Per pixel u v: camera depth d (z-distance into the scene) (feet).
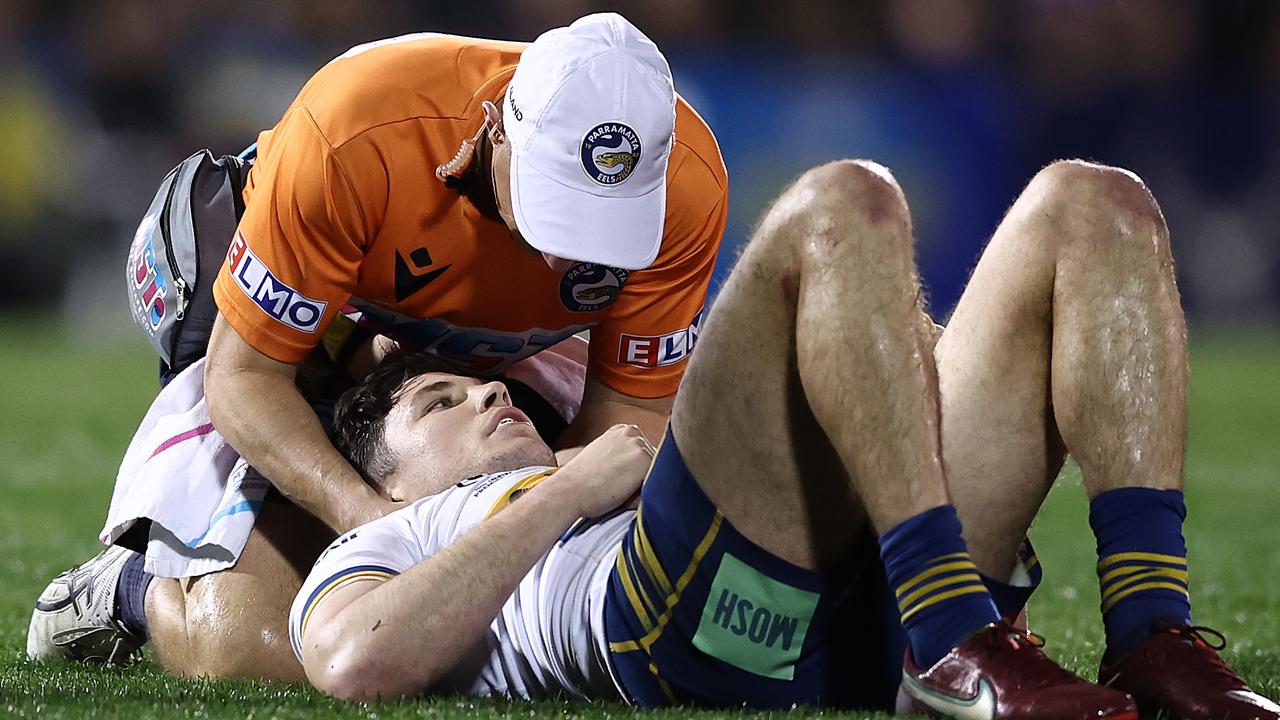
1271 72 161.07
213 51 156.76
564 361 45.50
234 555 37.17
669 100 35.81
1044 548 64.64
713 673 29.81
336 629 30.22
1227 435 104.99
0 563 56.39
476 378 39.04
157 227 42.04
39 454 89.30
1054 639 43.47
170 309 41.47
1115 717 25.54
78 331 160.86
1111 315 28.60
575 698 31.96
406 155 36.83
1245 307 162.61
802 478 28.35
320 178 36.40
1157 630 27.84
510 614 32.17
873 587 29.66
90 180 159.22
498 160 36.45
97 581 40.57
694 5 149.48
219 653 36.50
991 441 29.53
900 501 27.04
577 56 35.32
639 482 31.91
